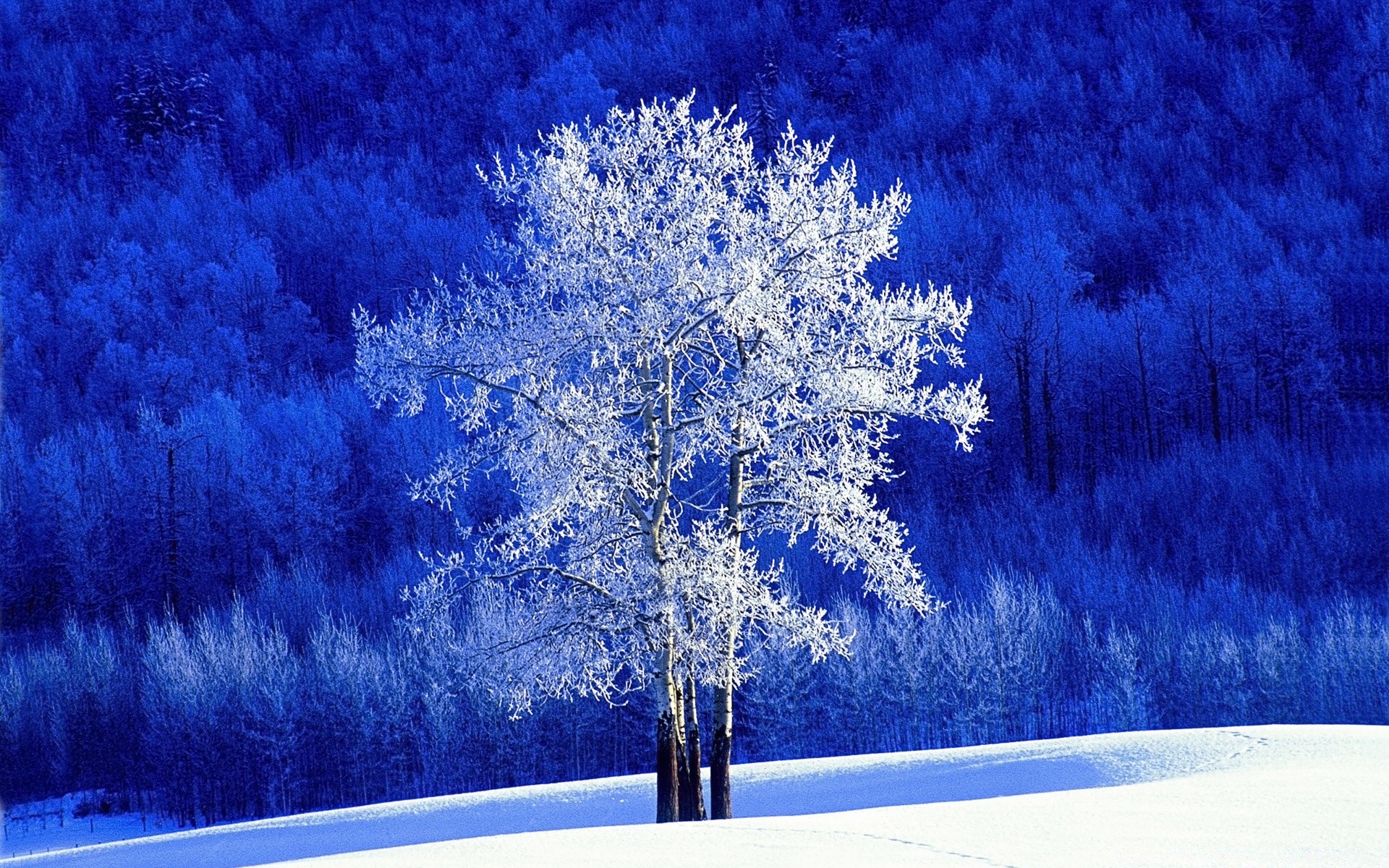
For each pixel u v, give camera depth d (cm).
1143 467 8306
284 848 2334
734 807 2269
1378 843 994
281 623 7031
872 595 6122
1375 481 7350
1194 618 5838
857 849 1016
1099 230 12900
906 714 5431
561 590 1816
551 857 1023
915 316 1819
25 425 10606
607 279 1747
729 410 1752
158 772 5825
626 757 5631
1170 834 1052
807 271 1808
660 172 1888
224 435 9269
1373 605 6069
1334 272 10950
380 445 9112
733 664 1747
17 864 2661
